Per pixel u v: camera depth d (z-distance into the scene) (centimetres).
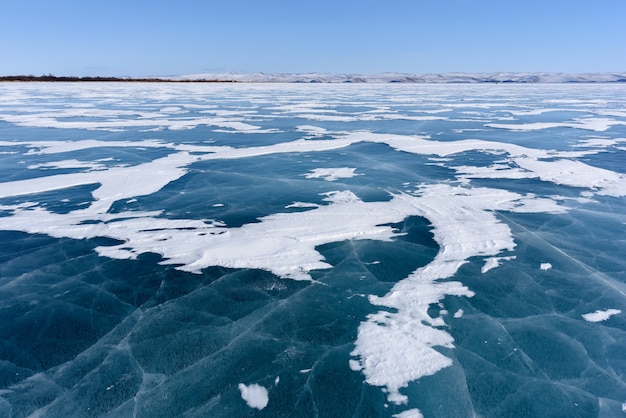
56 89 4297
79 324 346
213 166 870
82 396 271
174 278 414
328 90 5066
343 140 1191
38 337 329
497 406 263
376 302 373
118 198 652
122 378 287
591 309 368
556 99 3166
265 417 254
